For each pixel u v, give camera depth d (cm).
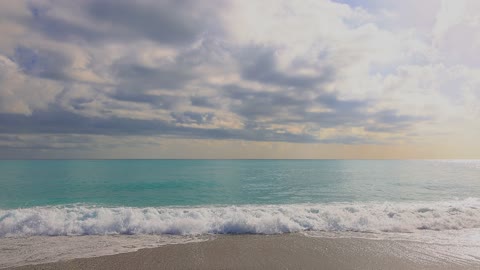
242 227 1192
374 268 796
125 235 1135
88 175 4744
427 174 5191
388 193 2620
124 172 5584
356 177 4469
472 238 1100
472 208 1553
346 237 1107
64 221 1233
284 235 1141
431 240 1070
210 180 3938
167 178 4241
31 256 880
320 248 970
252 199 2305
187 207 1847
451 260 858
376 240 1069
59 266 798
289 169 7112
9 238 1080
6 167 7375
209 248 967
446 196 2427
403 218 1356
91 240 1060
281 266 805
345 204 1970
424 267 802
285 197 2402
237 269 783
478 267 804
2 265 804
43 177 4278
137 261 839
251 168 7688
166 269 780
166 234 1153
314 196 2458
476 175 4891
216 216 1360
